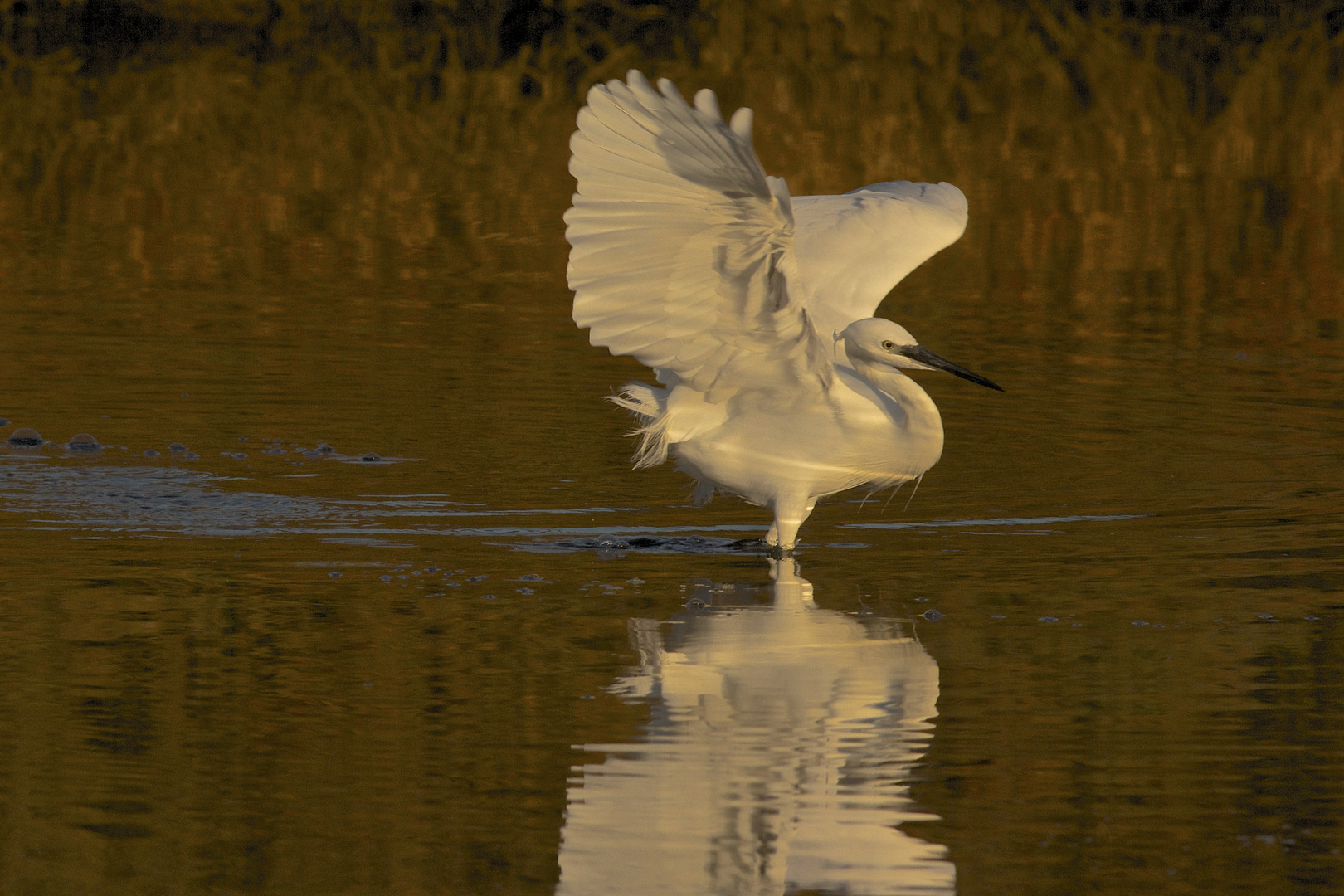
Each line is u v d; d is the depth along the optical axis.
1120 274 22.92
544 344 18.36
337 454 13.95
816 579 10.72
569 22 38.91
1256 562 11.00
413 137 31.73
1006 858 6.92
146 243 23.66
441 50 39.38
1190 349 18.55
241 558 11.02
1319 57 37.94
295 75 36.53
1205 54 38.72
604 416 15.45
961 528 11.97
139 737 7.97
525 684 8.71
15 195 26.52
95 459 13.59
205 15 41.78
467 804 7.32
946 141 31.69
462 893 6.58
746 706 8.45
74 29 40.97
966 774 7.70
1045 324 19.92
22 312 19.38
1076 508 12.50
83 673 8.79
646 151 9.45
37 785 7.44
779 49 37.97
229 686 8.63
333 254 23.33
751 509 12.59
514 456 13.98
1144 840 7.08
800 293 10.11
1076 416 15.53
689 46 38.44
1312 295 21.64
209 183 27.81
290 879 6.68
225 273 21.98
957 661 9.12
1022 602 10.18
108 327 18.72
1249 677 8.88
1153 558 11.13
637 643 9.38
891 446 11.31
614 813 7.25
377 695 8.52
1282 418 15.46
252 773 7.60
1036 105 34.78
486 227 25.27
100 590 10.25
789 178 27.41
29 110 32.72
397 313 19.84
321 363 17.31
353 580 10.57
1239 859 6.92
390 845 6.94
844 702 8.50
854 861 6.89
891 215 12.66
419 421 15.12
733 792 7.44
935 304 21.05
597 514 12.34
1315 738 8.08
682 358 10.57
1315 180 29.39
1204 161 30.88
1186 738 8.09
